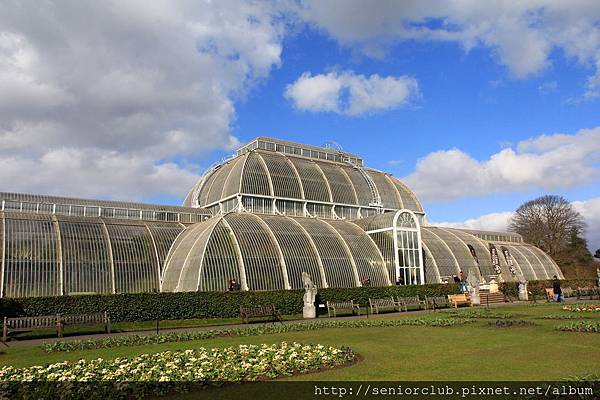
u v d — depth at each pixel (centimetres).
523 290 7444
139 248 5797
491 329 3183
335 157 9431
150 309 4288
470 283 6300
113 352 2573
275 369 1864
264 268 5462
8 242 4919
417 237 7050
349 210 8388
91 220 5834
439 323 3625
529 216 14788
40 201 5984
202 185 8444
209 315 4528
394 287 5822
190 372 1853
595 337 2639
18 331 3391
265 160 7881
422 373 1784
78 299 4034
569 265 13800
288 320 4488
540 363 1922
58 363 2111
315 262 5897
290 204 7681
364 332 3203
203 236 5525
